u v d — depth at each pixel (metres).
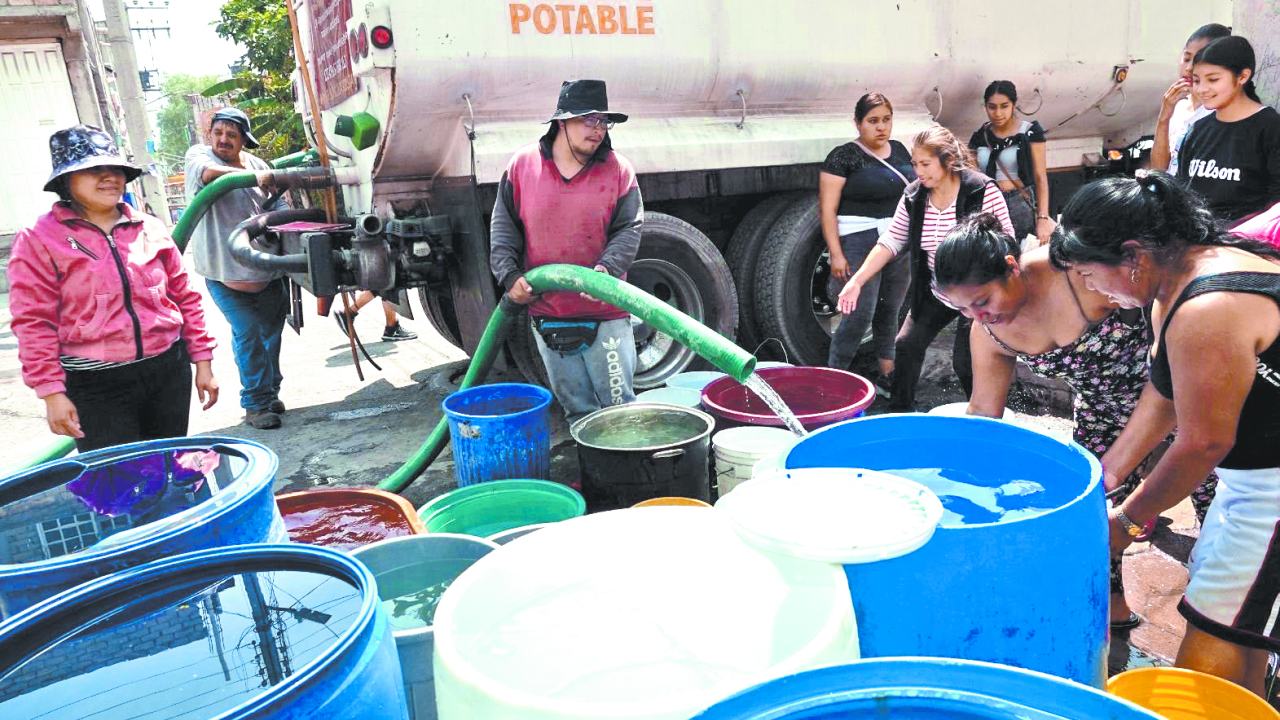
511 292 3.13
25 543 1.51
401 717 1.16
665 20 3.99
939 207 3.42
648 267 4.43
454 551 2.00
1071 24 5.11
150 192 23.25
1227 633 1.66
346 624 1.15
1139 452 1.79
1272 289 1.42
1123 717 0.82
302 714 0.95
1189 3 5.52
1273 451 1.58
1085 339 2.06
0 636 1.12
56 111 13.71
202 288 12.20
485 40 3.63
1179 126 3.94
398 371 5.98
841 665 0.93
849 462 1.85
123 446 1.85
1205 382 1.46
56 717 1.04
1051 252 1.66
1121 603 2.38
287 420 4.97
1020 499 1.64
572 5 3.78
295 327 4.91
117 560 1.33
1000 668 0.89
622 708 0.96
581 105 2.92
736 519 1.34
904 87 4.77
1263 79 3.34
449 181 4.05
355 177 4.52
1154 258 1.53
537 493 2.69
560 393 3.46
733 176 4.60
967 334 3.58
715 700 0.92
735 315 4.66
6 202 13.58
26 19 13.05
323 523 2.41
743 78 4.29
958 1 4.71
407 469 3.39
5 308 10.57
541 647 1.26
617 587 1.44
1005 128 4.50
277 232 4.25
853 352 4.46
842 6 4.41
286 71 15.68
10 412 5.61
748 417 3.04
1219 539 1.69
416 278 4.12
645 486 2.73
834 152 4.25
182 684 1.07
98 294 2.68
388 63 3.50
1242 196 3.22
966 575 1.25
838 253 4.30
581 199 3.10
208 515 1.42
